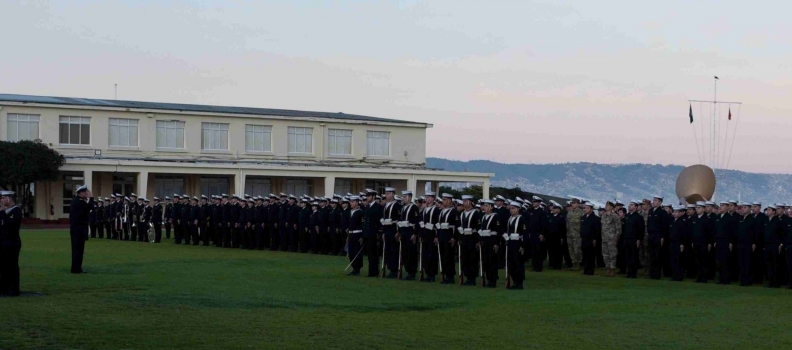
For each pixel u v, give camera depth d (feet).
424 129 272.92
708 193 148.05
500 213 84.64
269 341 49.52
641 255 108.27
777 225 92.12
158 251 129.29
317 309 63.10
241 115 244.42
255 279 85.05
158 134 233.76
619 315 62.95
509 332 54.39
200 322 55.77
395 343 49.80
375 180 264.52
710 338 53.57
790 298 77.56
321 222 128.36
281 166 230.89
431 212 87.86
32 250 123.44
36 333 50.39
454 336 52.54
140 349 46.42
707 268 98.99
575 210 113.70
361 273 95.50
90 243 151.33
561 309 65.72
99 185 227.61
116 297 67.56
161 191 234.79
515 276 81.30
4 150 200.13
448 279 86.69
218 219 148.77
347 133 261.03
